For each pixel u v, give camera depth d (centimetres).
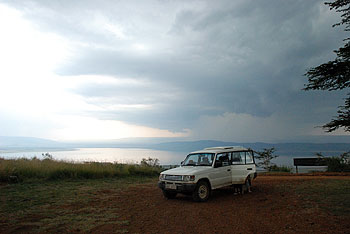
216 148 1101
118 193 1116
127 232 585
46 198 980
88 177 1584
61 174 1530
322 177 1499
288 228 578
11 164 1512
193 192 897
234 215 712
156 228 612
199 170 928
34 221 680
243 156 1109
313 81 728
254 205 828
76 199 970
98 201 941
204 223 646
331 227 566
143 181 1545
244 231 574
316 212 689
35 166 1546
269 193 1022
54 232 590
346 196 871
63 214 751
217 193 1084
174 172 961
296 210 726
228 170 1017
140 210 800
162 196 1045
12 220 688
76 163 1881
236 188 1062
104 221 675
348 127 693
